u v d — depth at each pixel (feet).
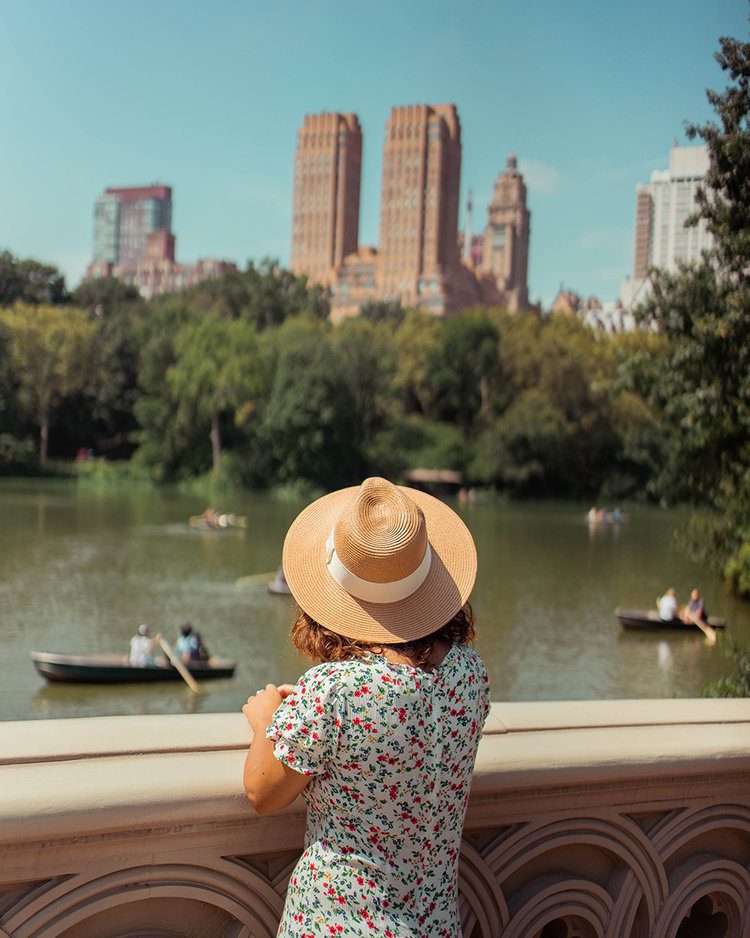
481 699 6.03
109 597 103.35
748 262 23.24
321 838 5.80
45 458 311.27
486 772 6.47
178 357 293.23
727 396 31.96
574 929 7.18
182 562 134.00
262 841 6.12
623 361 45.75
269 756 5.69
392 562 5.82
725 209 22.18
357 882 5.67
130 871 5.74
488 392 327.67
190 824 5.82
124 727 6.27
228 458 286.87
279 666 75.20
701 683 71.31
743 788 7.44
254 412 290.35
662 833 7.27
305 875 5.77
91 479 298.35
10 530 165.89
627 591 119.14
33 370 311.06
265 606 100.99
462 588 6.20
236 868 6.05
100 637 83.61
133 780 5.64
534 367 322.55
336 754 5.65
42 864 5.51
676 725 7.45
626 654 80.79
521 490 304.71
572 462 307.37
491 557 154.40
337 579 6.00
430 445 311.06
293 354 280.92
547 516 252.42
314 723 5.61
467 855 6.60
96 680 67.15
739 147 18.44
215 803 5.79
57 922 5.52
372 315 404.98
